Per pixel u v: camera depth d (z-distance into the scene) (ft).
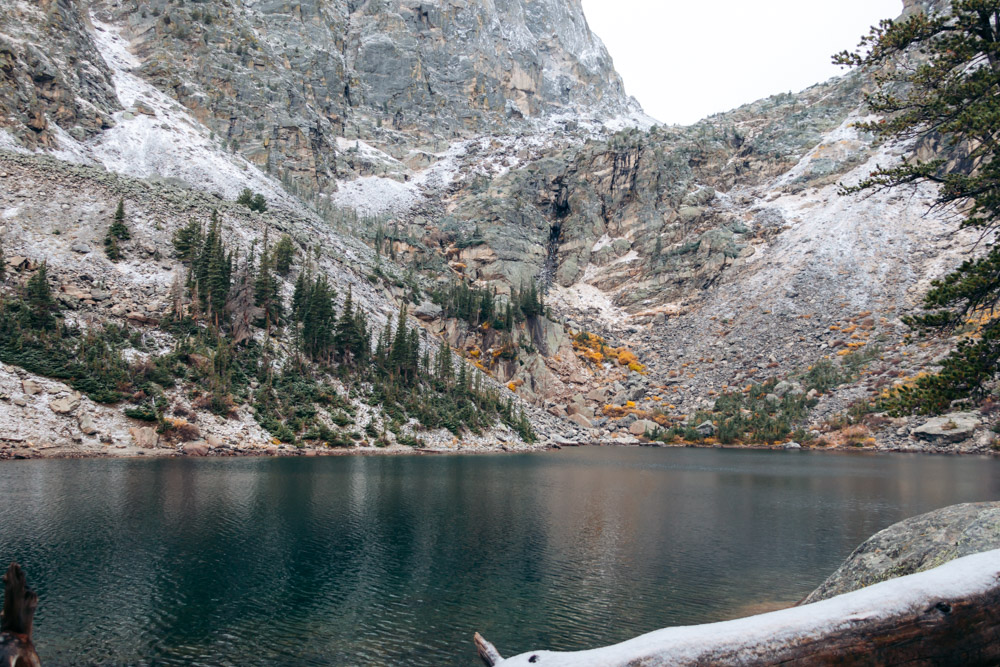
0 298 222.89
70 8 482.28
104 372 219.61
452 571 101.40
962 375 63.46
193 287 279.90
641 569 105.40
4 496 136.05
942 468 267.39
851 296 508.53
